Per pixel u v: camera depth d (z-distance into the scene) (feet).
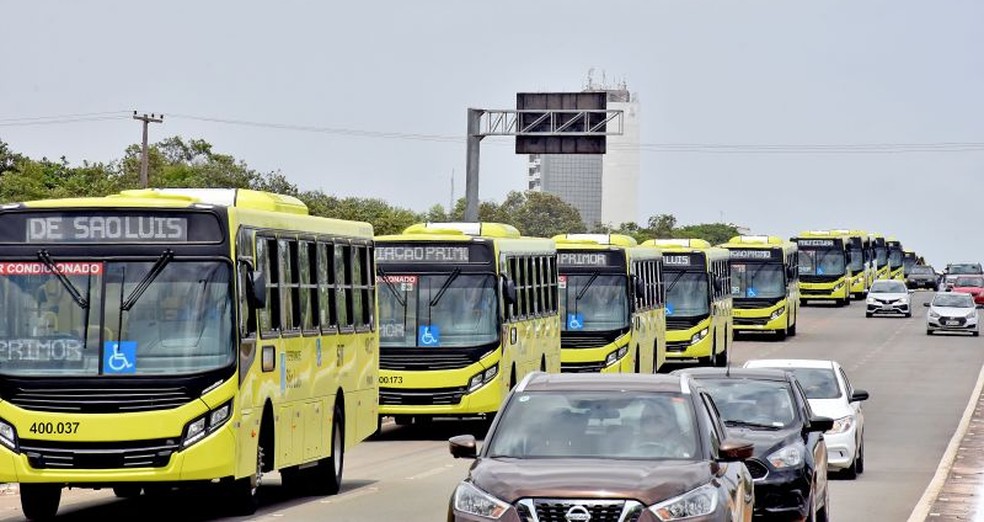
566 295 270.26
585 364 267.59
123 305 121.29
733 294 449.89
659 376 95.45
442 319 209.77
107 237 122.52
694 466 85.66
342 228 161.17
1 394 119.85
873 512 143.33
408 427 239.50
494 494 82.43
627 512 81.05
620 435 88.94
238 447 122.42
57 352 120.37
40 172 511.40
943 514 140.56
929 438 226.38
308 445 143.54
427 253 211.20
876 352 412.98
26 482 119.96
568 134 411.95
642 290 270.46
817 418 131.23
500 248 212.84
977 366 370.12
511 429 90.02
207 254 122.83
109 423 119.34
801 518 120.26
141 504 143.13
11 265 122.01
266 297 130.31
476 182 417.90
